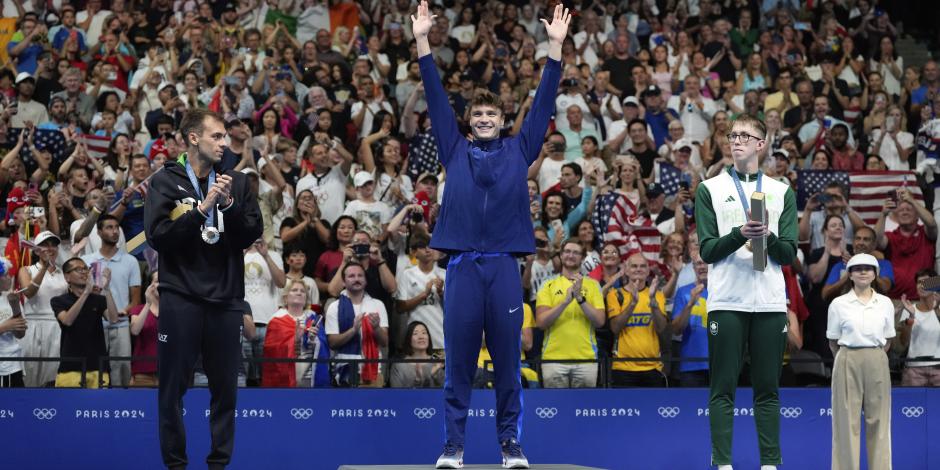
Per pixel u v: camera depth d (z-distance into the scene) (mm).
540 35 30047
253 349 18516
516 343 10109
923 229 21906
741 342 11664
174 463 10570
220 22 28312
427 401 16250
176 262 10484
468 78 26297
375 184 22172
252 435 15844
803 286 20531
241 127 20688
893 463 16844
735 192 11852
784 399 16797
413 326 17734
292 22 28781
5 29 27281
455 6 30078
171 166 10547
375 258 18922
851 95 28344
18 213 19328
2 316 17094
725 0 31188
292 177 22391
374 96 25281
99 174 21688
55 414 15531
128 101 24719
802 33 30828
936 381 18078
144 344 16750
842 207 21641
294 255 19047
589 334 17453
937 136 24203
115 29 27281
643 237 21188
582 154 24766
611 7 30391
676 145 24672
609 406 16438
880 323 15305
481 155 10164
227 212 10531
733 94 27969
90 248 19703
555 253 20312
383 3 29641
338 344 17297
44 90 25344
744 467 16562
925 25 34688
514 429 10102
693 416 16578
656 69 28078
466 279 10078
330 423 16000
